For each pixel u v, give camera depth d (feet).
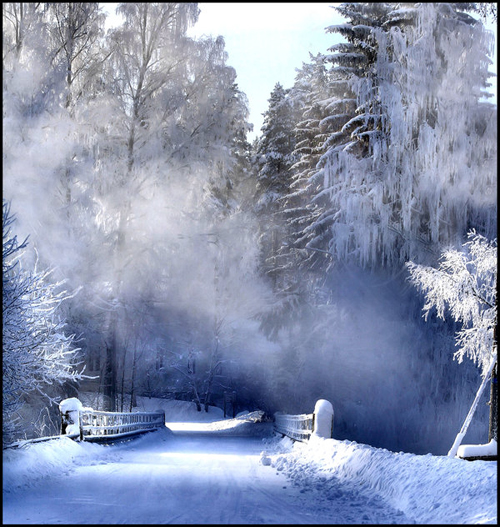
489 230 81.35
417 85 84.33
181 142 101.04
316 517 25.67
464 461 28.40
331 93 110.22
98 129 97.71
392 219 89.30
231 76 105.29
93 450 49.75
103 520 24.35
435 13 86.43
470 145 83.41
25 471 34.47
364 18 95.61
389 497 29.55
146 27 102.53
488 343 49.60
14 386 40.32
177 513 25.96
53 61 93.56
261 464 47.55
